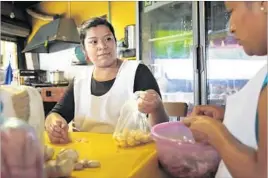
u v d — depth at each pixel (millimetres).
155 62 2859
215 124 500
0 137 354
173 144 656
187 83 2578
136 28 2873
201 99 2279
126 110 1043
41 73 4188
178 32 2656
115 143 866
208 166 611
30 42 4062
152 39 2842
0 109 465
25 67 4500
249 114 476
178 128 756
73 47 3982
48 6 4297
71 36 3807
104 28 1328
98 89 1326
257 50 467
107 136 1001
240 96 517
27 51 4062
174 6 2623
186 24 2564
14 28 4141
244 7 458
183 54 2615
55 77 3834
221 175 535
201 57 2266
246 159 432
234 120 501
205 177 630
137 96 1047
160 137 692
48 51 4246
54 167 516
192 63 2395
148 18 2852
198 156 618
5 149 349
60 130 902
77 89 1366
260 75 480
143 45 2859
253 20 450
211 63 2270
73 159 593
